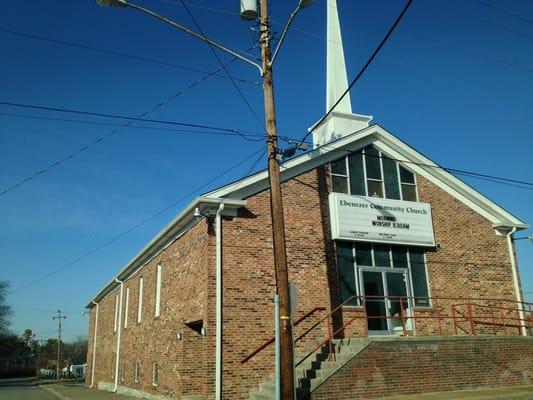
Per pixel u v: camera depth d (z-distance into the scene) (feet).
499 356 56.90
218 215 57.36
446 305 67.62
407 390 50.72
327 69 81.92
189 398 57.16
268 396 47.75
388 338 51.72
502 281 72.54
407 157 72.08
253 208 59.52
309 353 54.70
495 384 55.57
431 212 70.79
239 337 54.49
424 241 68.28
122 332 98.37
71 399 79.61
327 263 62.18
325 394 47.37
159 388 67.77
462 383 53.78
